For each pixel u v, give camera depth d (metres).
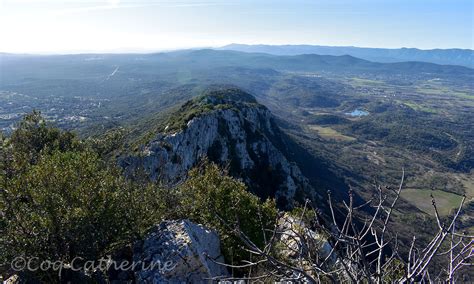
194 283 11.14
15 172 13.26
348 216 4.85
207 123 81.44
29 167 13.00
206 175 19.48
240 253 15.91
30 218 11.24
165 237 12.42
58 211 11.36
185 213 17.69
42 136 24.25
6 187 11.32
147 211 15.02
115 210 12.73
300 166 125.56
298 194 83.31
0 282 11.08
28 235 11.24
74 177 12.20
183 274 11.23
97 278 11.65
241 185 20.59
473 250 4.19
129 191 14.84
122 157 28.19
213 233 14.42
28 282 11.13
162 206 17.03
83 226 11.68
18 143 22.22
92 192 12.25
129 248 12.86
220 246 15.18
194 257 11.55
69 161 12.83
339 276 4.82
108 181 13.20
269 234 17.14
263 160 89.62
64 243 11.62
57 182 11.80
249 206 17.61
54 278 11.46
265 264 6.82
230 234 16.00
